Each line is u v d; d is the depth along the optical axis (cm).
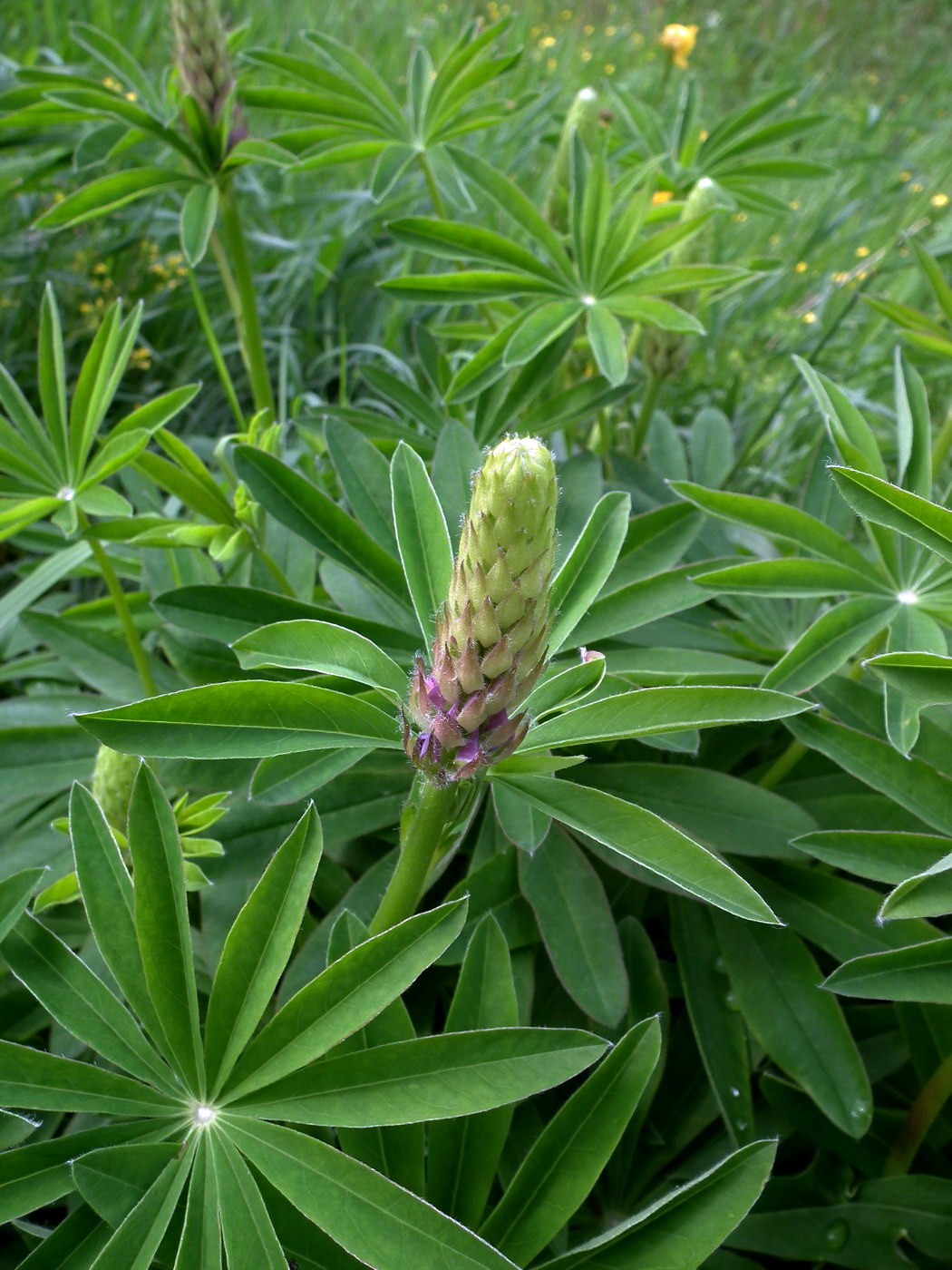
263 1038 27
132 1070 28
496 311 66
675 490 38
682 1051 43
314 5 131
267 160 53
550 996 42
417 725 28
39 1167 27
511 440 24
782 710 28
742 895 27
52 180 83
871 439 41
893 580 39
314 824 28
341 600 46
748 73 167
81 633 50
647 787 41
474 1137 32
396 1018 31
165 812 29
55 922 43
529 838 36
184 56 53
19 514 40
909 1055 38
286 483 39
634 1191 39
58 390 42
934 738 39
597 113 61
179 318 90
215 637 38
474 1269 25
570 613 31
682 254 58
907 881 29
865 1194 36
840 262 110
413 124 61
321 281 87
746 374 95
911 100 153
